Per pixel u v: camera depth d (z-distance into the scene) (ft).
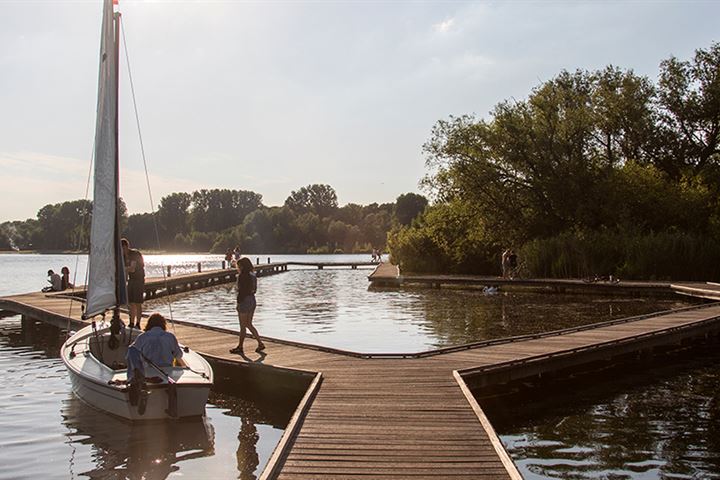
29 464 26.94
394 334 62.08
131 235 466.29
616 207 128.47
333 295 109.91
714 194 131.34
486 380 38.63
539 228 136.46
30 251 425.69
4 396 38.75
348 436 25.95
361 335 61.62
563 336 50.67
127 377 31.58
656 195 128.06
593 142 143.13
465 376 37.50
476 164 138.62
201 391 32.53
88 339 43.29
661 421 33.53
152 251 472.03
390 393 33.09
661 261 109.70
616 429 32.19
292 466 22.53
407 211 401.70
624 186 129.59
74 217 403.13
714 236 118.11
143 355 32.32
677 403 37.35
